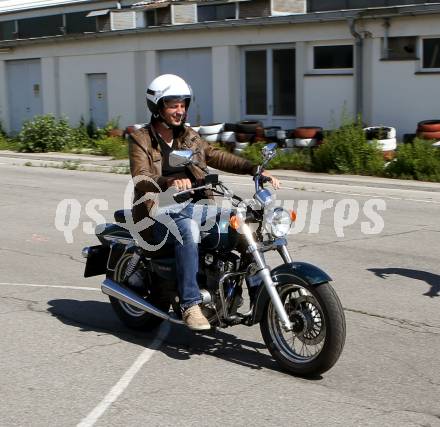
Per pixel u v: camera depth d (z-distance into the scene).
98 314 6.65
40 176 17.94
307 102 21.19
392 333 6.06
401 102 19.47
